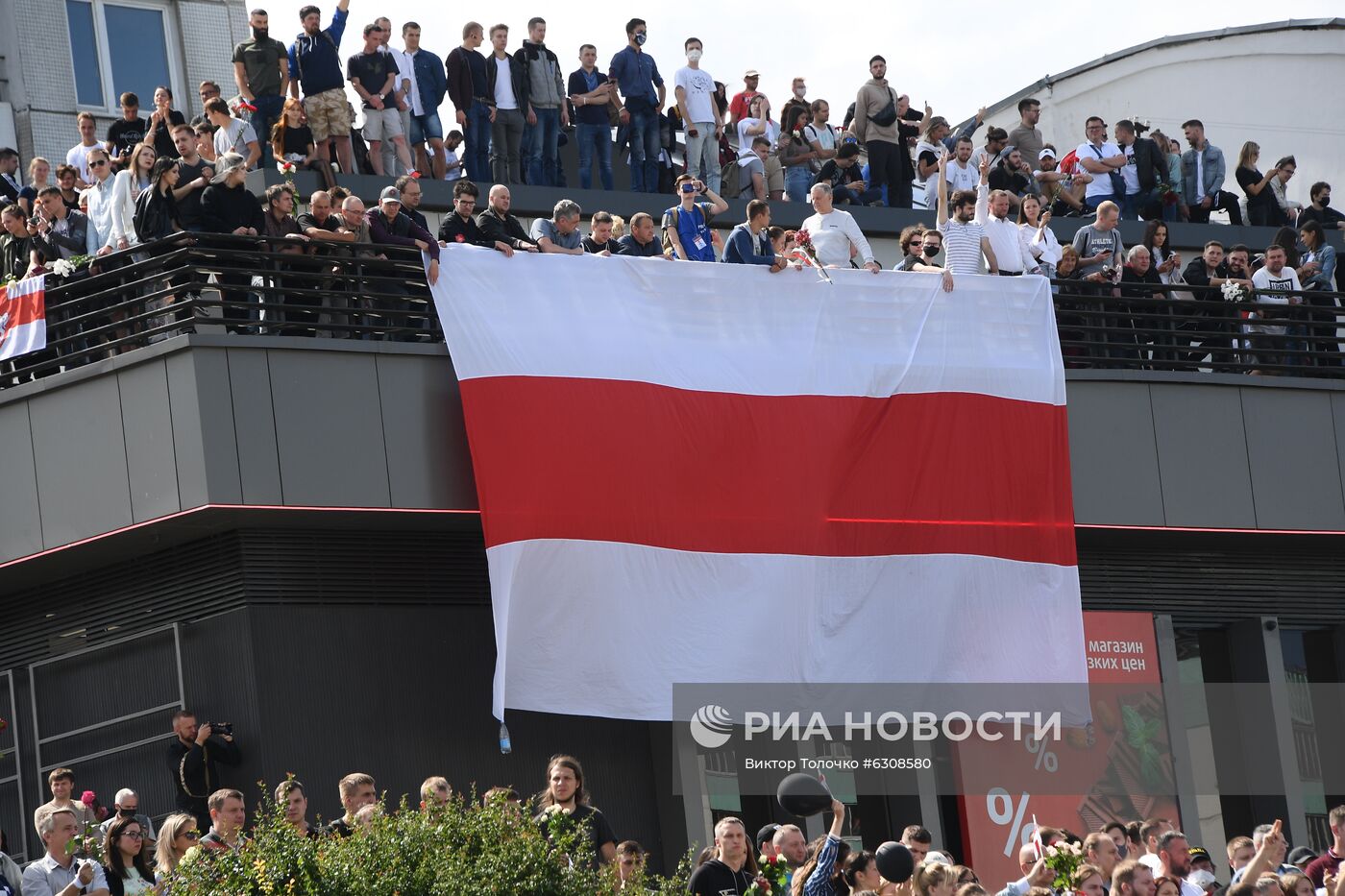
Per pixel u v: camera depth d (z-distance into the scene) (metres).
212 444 55.91
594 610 58.88
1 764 62.88
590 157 77.12
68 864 47.44
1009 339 67.69
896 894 47.69
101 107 94.31
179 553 60.38
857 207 80.75
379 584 61.41
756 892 44.44
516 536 58.03
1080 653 66.50
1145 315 72.69
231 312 60.12
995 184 85.56
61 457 58.19
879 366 64.75
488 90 74.25
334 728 59.34
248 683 58.38
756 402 62.44
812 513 62.59
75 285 58.88
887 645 63.34
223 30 98.31
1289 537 75.38
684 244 66.75
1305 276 80.44
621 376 60.53
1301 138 112.38
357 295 58.94
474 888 38.38
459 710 61.91
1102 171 87.75
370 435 58.31
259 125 70.12
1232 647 76.88
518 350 59.38
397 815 42.25
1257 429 74.19
